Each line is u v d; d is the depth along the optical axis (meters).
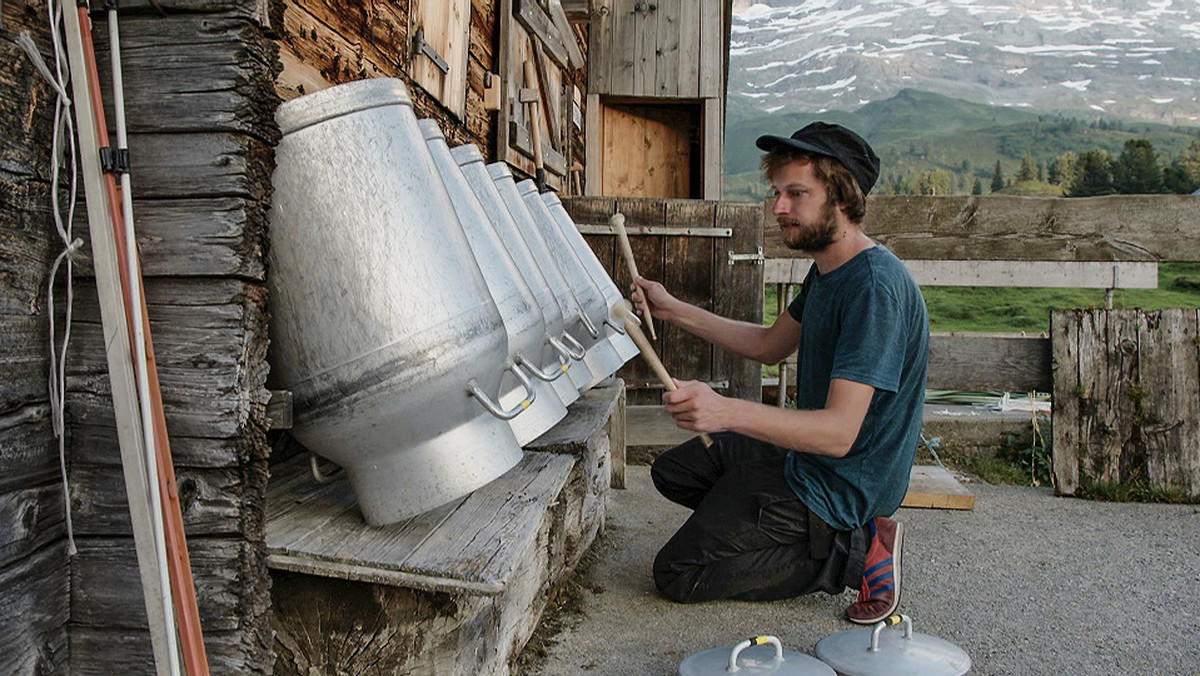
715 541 2.88
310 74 2.50
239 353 1.62
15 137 1.49
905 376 2.84
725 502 2.92
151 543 1.50
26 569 1.53
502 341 1.87
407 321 1.71
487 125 4.63
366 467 1.82
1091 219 5.56
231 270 1.60
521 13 4.80
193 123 1.60
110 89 1.60
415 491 1.80
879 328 2.65
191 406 1.62
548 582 2.70
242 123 1.60
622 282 5.22
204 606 1.64
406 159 1.78
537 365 2.32
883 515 2.92
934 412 6.42
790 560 2.89
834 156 2.73
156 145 1.61
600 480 3.69
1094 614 2.96
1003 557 3.57
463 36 4.02
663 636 2.68
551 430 3.00
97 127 1.50
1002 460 5.91
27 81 1.51
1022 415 6.22
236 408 1.61
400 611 1.82
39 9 1.54
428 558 1.70
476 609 1.91
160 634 1.50
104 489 1.64
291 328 1.74
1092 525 4.08
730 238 5.23
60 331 1.61
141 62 1.61
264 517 1.71
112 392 1.51
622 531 3.79
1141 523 4.12
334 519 1.92
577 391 2.78
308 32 2.48
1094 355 4.67
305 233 1.71
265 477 1.69
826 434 2.56
